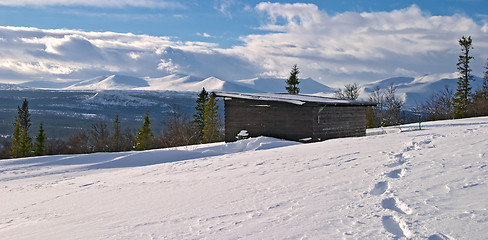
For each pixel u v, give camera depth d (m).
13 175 14.32
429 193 4.57
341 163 7.95
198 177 9.16
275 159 10.38
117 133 69.31
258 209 5.02
